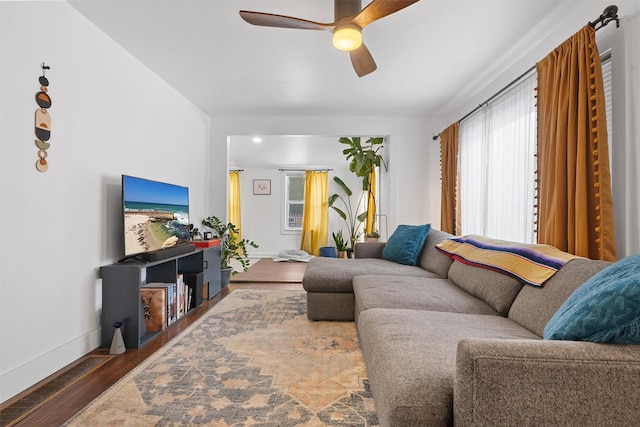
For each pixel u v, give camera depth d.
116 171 2.61
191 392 1.71
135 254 2.58
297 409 1.56
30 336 1.83
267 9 2.15
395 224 4.52
